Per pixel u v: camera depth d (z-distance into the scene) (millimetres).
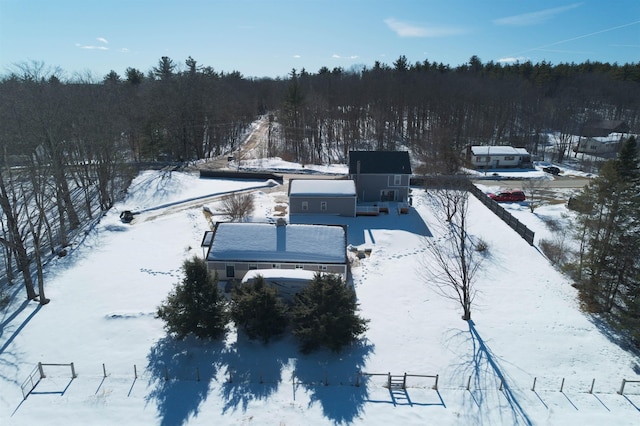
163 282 28859
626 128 88500
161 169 59656
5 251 33062
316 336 21281
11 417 17875
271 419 18016
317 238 29812
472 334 23656
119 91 67750
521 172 65188
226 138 86625
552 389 19781
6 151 28125
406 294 27797
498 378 20391
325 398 19219
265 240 29531
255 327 22203
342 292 21938
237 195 47750
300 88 86062
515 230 37219
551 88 114562
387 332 23750
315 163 73250
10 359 21281
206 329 21953
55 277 29422
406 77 103500
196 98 70312
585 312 25703
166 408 18562
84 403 18719
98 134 43781
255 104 125188
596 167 67312
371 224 40312
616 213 24953
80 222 40469
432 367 21156
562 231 37469
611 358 21781
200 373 20625
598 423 17844
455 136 83750
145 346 22453
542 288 28469
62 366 20922
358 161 45438
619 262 24578
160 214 42938
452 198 39219
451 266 31844
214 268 28750
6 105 30797
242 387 19797
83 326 23922
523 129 96625
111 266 31078
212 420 17953
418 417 18203
